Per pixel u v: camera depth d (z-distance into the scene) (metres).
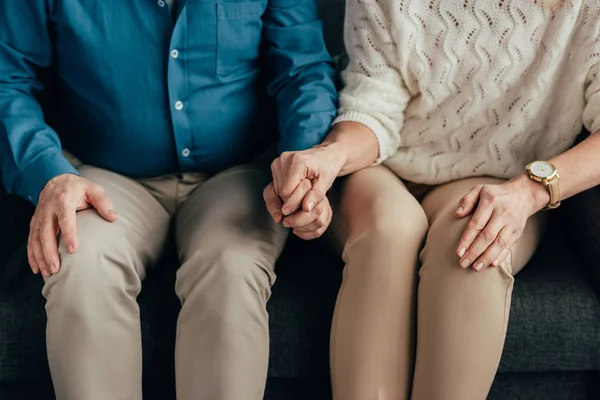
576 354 1.37
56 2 1.39
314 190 1.30
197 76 1.47
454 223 1.29
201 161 1.54
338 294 1.32
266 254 1.34
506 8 1.38
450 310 1.23
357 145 1.45
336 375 1.30
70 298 1.22
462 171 1.51
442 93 1.47
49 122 1.61
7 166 1.41
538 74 1.40
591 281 1.42
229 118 1.52
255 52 1.52
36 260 1.28
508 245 1.25
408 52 1.46
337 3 1.74
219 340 1.26
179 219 1.50
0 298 1.36
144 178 1.58
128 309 1.28
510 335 1.36
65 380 1.25
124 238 1.31
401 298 1.27
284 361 1.38
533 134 1.46
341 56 1.71
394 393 1.28
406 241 1.28
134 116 1.46
